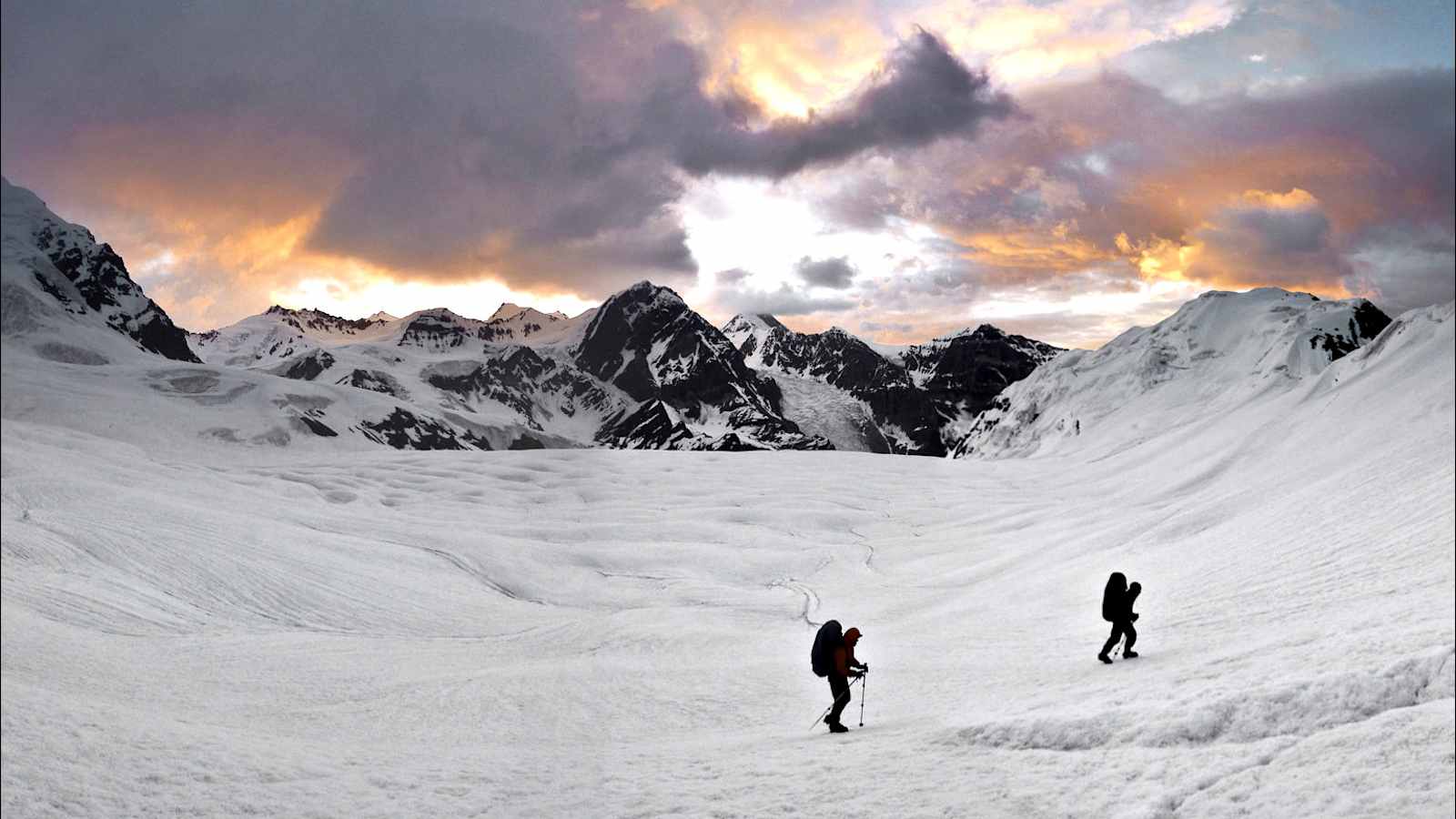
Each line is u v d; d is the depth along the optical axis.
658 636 43.06
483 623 55.44
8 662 18.66
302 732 16.27
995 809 9.62
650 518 112.31
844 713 19.36
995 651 28.81
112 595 38.25
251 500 72.69
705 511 117.00
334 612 51.41
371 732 16.70
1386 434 67.00
